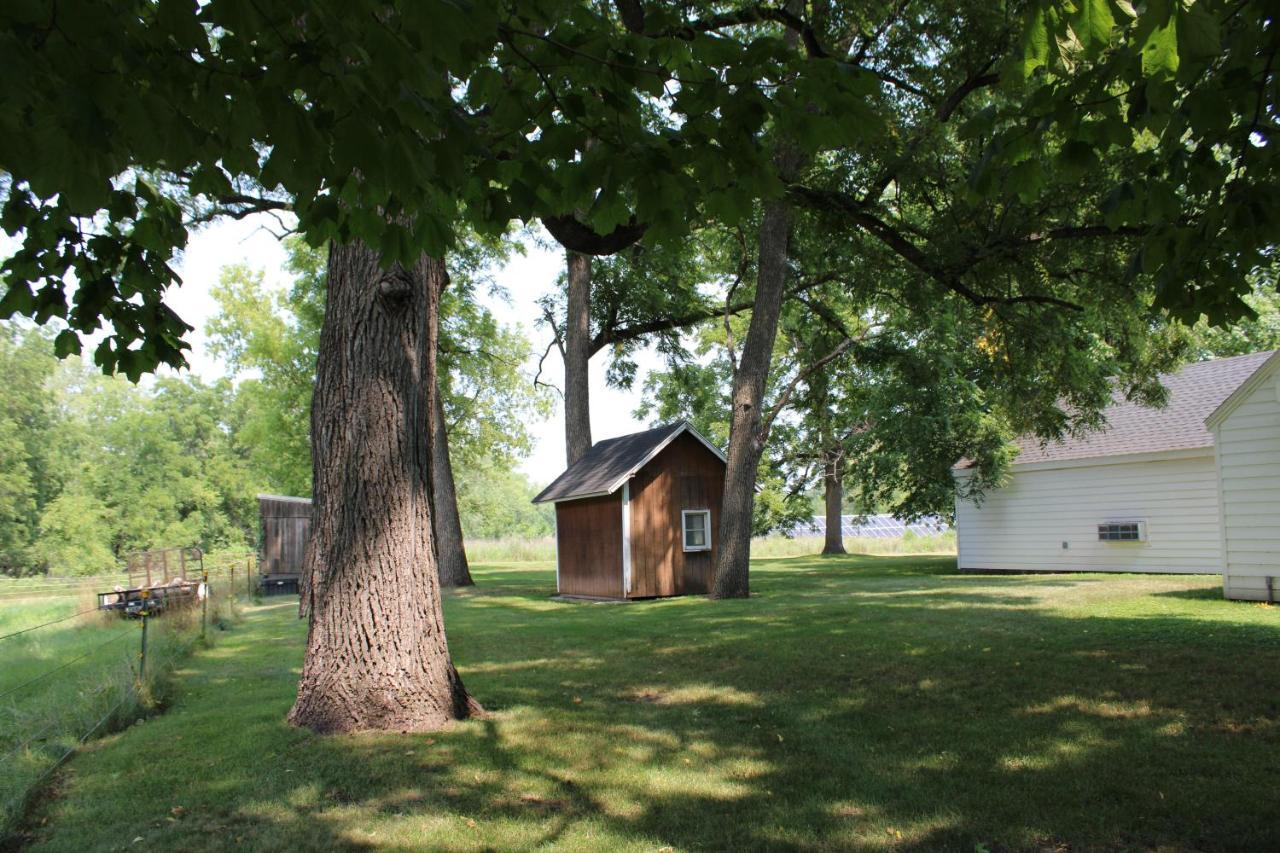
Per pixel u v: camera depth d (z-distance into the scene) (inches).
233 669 345.1
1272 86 143.5
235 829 156.7
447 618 529.3
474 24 81.0
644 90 117.0
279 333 1369.3
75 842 151.3
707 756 199.6
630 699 265.6
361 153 90.9
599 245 293.0
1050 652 298.7
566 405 922.7
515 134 127.3
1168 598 481.4
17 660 380.5
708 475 734.5
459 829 154.9
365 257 242.2
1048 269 429.7
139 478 1787.6
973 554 866.8
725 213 131.3
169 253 176.2
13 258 163.5
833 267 573.3
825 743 205.9
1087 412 594.2
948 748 196.7
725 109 114.0
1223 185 165.6
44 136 82.6
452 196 139.6
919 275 498.9
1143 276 397.4
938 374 794.2
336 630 233.6
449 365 1203.2
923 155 401.4
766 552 1680.6
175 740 220.4
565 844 147.4
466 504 2237.9
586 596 722.2
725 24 367.6
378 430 237.5
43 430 1808.6
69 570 1541.6
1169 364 524.1
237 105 97.9
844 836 148.3
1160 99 132.9
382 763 195.8
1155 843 140.3
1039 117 149.7
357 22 78.8
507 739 217.3
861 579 767.1
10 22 72.7
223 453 2292.1
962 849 141.6
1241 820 146.8
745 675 294.8
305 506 1028.5
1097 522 757.3
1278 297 847.7
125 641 383.2
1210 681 240.8
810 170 431.5
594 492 686.5
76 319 173.0
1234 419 461.7
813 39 379.2
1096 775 172.6
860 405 949.2
